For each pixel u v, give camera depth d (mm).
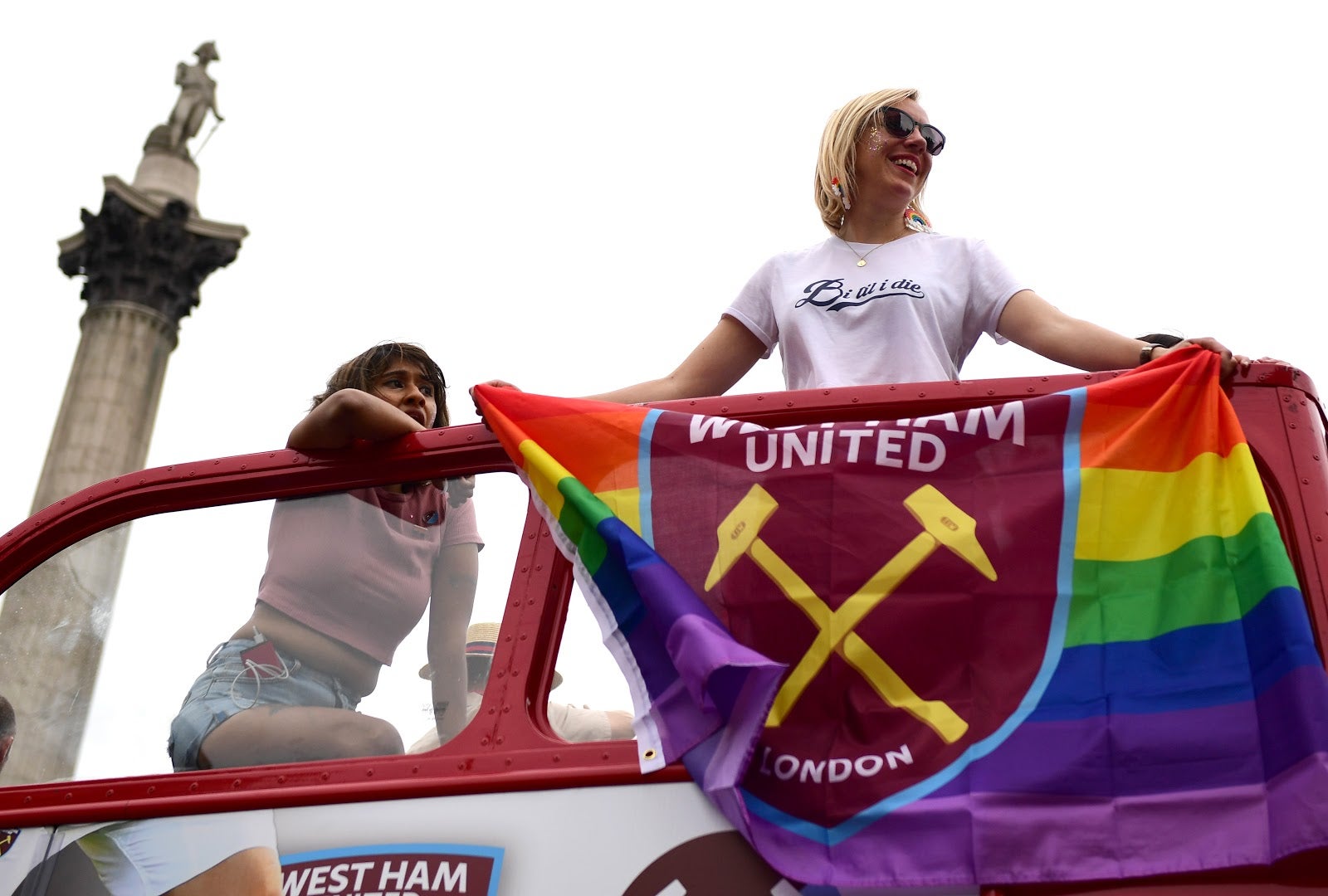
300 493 4051
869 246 4289
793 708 3023
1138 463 3188
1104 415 3268
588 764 3131
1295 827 2602
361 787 3287
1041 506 3160
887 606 3090
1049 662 2973
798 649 3086
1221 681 2855
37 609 4215
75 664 4078
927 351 4008
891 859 2783
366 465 3982
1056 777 2809
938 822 2799
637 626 3270
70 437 18016
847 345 4070
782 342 4242
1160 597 3008
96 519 4270
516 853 3049
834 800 2891
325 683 3723
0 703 4023
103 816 3518
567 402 3699
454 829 3133
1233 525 3037
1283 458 3246
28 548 4289
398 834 3176
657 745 3061
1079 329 3896
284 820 3309
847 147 4336
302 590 3893
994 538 3135
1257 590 2912
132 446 18297
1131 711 2863
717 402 3656
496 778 3178
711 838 2938
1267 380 3357
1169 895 2668
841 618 3094
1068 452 3230
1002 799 2799
